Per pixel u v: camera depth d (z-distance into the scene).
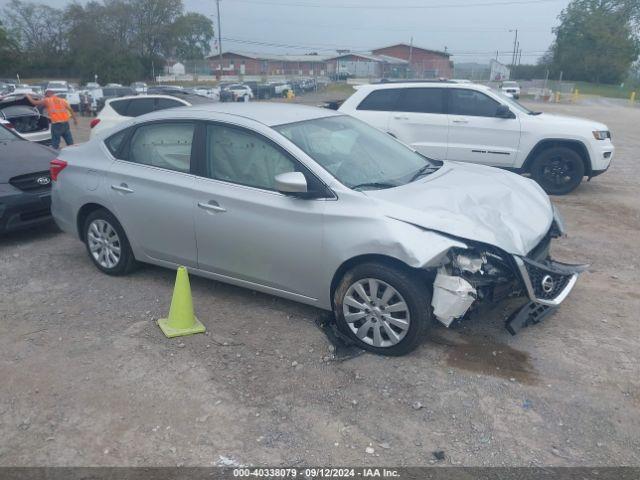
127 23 82.06
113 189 5.37
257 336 4.52
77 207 5.72
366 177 4.52
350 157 4.70
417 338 4.04
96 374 4.04
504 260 3.92
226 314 4.90
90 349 4.38
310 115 5.14
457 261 3.88
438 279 3.89
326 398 3.74
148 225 5.20
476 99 9.84
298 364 4.12
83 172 5.63
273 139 4.53
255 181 4.59
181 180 4.94
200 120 4.93
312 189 4.32
